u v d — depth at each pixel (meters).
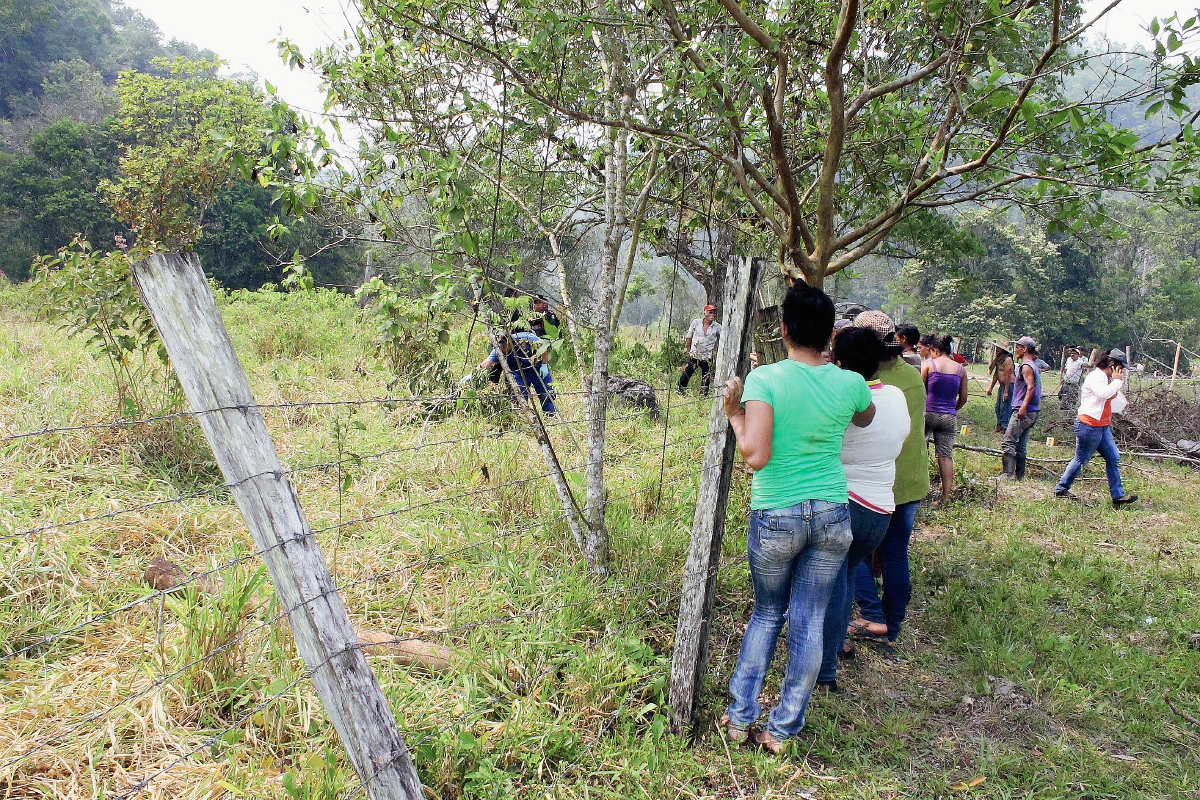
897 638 4.11
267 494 1.85
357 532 4.27
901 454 3.90
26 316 11.49
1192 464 10.11
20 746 2.39
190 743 2.54
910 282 44.47
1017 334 42.47
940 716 3.44
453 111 3.95
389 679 2.94
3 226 33.00
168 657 2.90
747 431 2.81
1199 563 5.57
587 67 4.59
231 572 3.12
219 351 1.80
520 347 4.07
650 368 12.05
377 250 4.18
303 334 9.49
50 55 57.25
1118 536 6.22
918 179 4.70
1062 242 44.28
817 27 5.20
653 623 3.75
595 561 4.00
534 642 3.26
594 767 2.78
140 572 3.56
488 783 2.56
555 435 6.34
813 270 4.81
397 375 6.75
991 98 3.66
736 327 3.01
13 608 3.16
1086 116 4.05
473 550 4.14
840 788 2.87
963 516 6.30
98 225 33.16
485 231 4.31
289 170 3.69
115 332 5.28
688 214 5.71
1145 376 20.52
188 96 21.42
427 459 5.43
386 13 3.72
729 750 2.99
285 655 2.92
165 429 4.91
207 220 30.16
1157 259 49.09
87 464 4.53
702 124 4.77
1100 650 4.05
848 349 3.47
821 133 5.48
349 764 2.48
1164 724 3.43
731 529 4.81
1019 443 8.35
